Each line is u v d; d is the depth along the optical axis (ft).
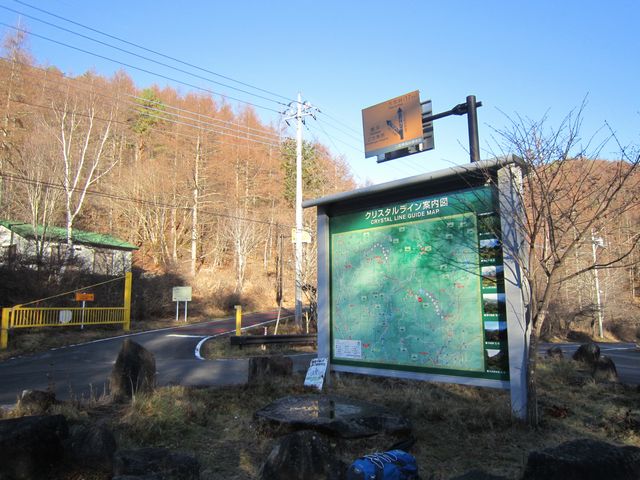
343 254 27.96
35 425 14.24
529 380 18.97
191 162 163.73
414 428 18.92
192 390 24.58
